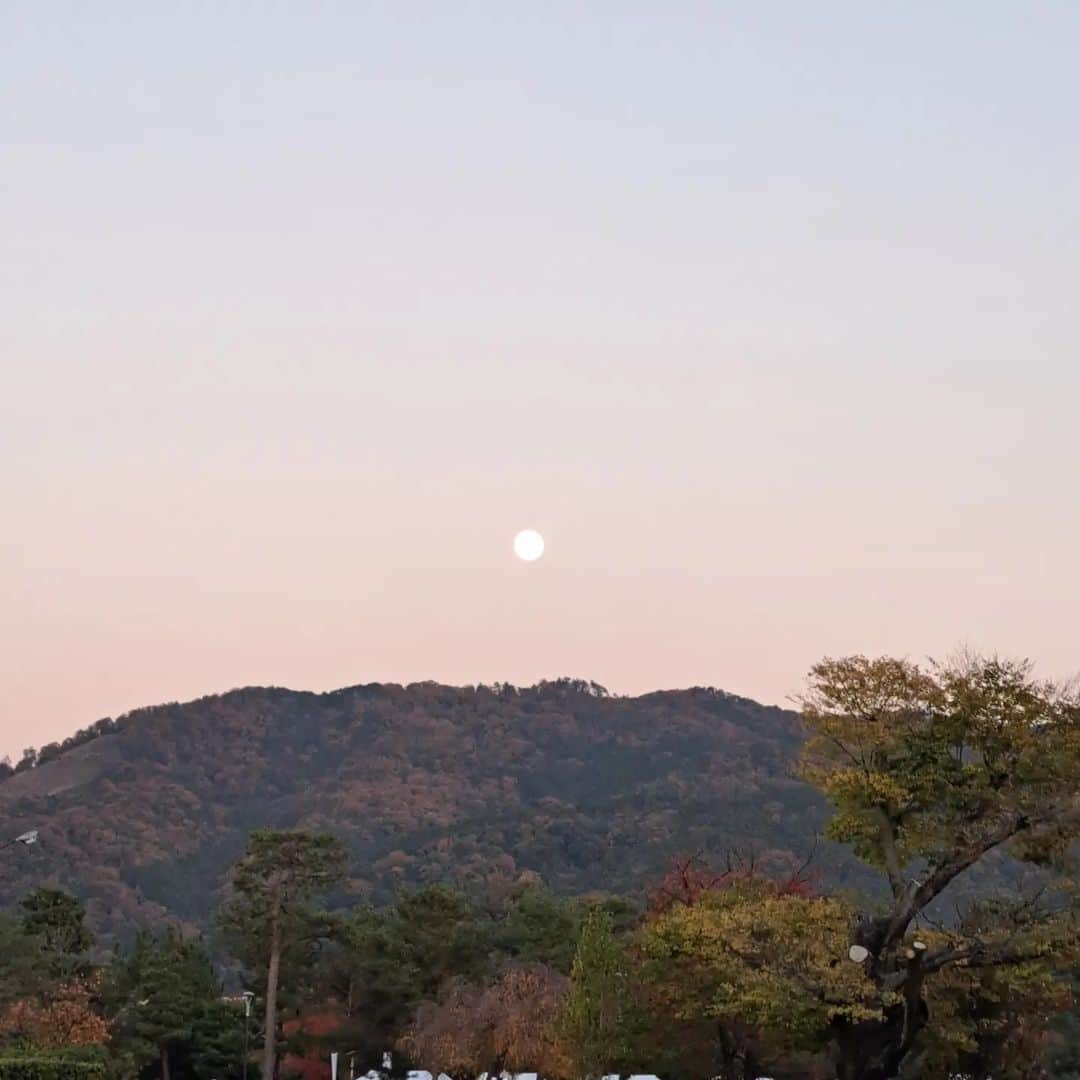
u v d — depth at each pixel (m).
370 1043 121.88
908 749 54.94
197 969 129.75
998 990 59.69
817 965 52.34
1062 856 53.56
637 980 72.12
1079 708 54.00
